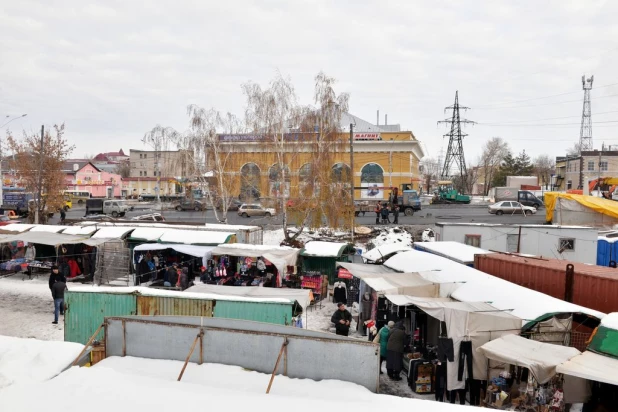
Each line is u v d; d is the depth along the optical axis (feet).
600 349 32.60
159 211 186.39
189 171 123.95
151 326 32.68
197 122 120.67
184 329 32.17
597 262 94.53
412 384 40.65
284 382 29.22
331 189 102.99
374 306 55.83
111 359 32.30
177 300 47.14
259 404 25.34
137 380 28.12
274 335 30.63
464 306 39.78
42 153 130.31
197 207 187.93
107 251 77.82
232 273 77.30
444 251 72.43
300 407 25.12
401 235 111.96
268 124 108.47
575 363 30.60
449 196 214.48
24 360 30.01
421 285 48.85
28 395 25.77
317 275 74.18
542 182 371.76
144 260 80.12
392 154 198.49
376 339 46.57
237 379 29.48
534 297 43.16
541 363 30.58
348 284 72.69
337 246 82.33
